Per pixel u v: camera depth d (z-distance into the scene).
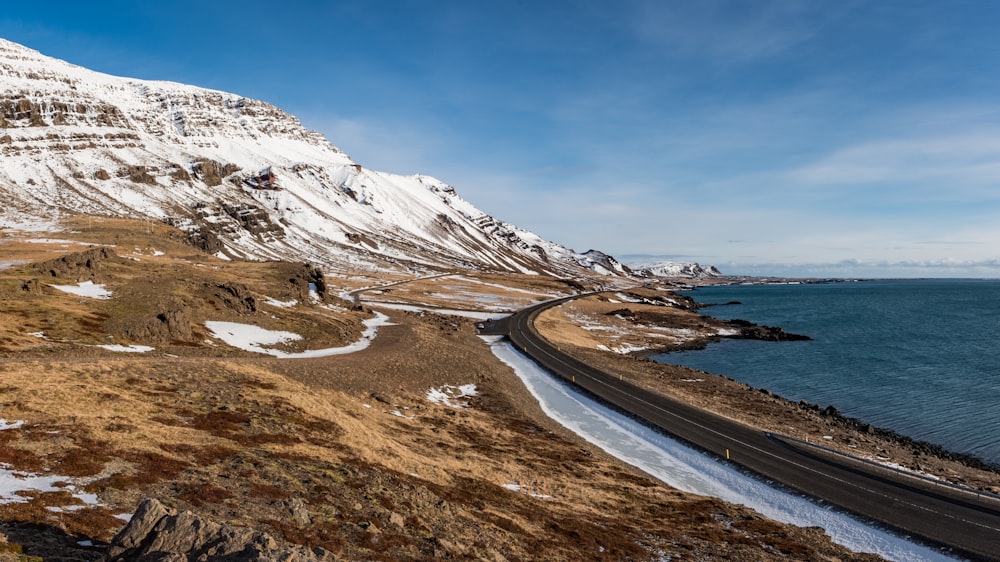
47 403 27.52
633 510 32.53
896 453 50.66
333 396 45.50
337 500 22.39
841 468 43.12
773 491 38.91
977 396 72.69
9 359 41.47
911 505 36.31
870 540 31.72
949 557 29.75
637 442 50.75
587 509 31.25
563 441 48.84
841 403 71.56
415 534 21.08
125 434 24.89
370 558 18.02
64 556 13.84
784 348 117.00
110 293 71.62
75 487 18.70
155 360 45.97
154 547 13.42
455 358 75.50
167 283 81.38
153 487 20.03
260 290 99.44
